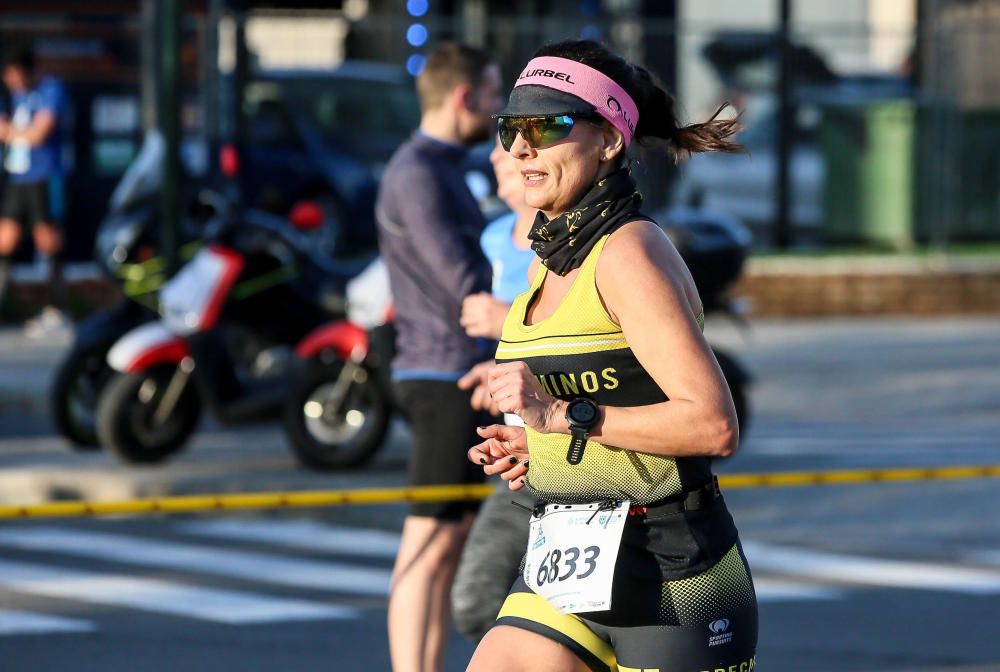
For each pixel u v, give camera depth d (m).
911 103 67.62
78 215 62.72
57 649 24.70
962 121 67.81
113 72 62.84
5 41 62.38
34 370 50.09
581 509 13.31
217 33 62.00
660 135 13.84
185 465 38.88
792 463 39.12
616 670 13.44
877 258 66.69
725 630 13.20
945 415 46.16
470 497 20.06
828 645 25.06
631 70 13.27
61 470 38.09
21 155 56.44
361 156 65.56
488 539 18.20
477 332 19.00
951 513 34.75
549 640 13.34
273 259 38.94
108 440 38.09
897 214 67.81
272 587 28.58
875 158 67.62
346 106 65.31
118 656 24.38
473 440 20.09
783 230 67.00
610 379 12.77
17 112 56.75
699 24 70.62
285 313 39.12
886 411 46.66
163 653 24.55
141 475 37.72
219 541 32.09
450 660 24.31
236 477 37.66
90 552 31.06
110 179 62.84
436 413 20.09
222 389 37.97
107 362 40.09
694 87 66.38
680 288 12.62
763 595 28.11
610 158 13.12
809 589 28.52
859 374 52.28
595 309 12.80
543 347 12.99
